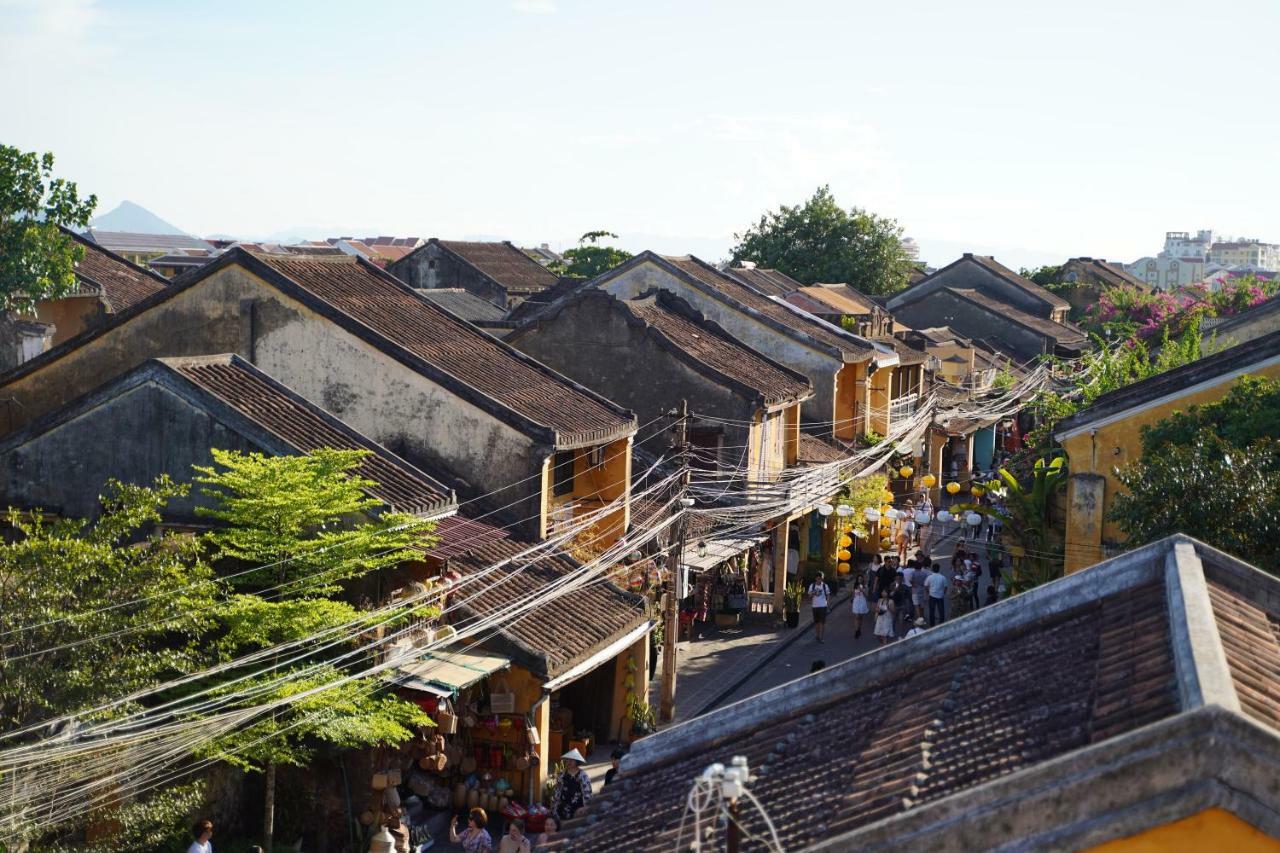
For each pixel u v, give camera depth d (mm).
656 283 42562
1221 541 16984
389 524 18266
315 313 25328
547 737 21578
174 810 15453
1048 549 24516
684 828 8812
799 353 41594
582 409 27594
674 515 26750
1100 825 5832
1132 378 32219
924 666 10250
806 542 39656
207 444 19844
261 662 16656
